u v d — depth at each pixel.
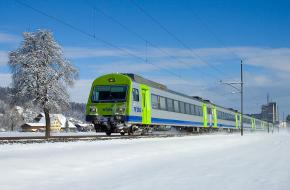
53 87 33.22
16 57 33.59
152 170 10.12
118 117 26.09
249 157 13.75
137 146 16.86
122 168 10.72
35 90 32.81
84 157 12.09
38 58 33.38
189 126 39.44
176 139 23.78
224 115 54.94
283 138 32.81
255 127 81.50
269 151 16.91
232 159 12.99
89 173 9.67
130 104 26.22
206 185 7.36
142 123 28.02
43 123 91.31
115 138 22.70
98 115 26.72
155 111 30.42
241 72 45.09
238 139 28.95
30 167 9.71
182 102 37.50
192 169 10.11
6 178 8.34
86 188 7.48
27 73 32.91
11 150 13.85
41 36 33.75
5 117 86.31
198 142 22.17
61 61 34.03
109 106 26.50
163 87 34.03
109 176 9.18
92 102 27.08
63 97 33.75
